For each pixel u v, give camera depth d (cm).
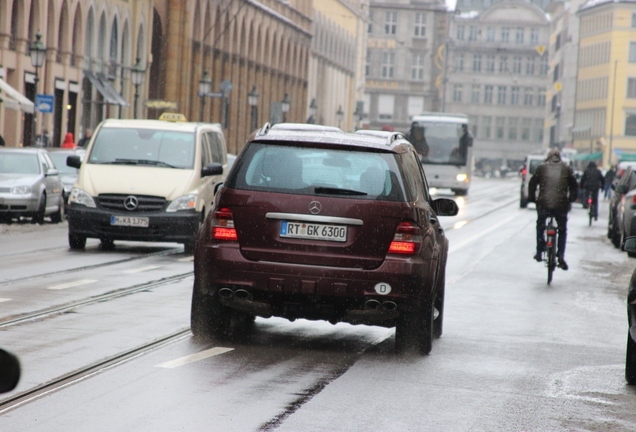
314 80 15288
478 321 1980
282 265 1526
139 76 6912
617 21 19562
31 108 5753
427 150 8981
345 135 1598
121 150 3153
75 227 3045
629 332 1411
